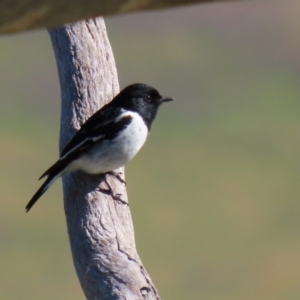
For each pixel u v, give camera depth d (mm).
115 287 4449
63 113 6668
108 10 1727
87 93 6629
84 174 6328
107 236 5195
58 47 6707
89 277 4633
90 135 6363
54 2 1673
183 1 1745
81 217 5488
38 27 1729
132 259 4820
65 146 6480
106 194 5832
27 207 6469
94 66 6680
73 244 5207
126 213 5699
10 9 1655
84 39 6676
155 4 1738
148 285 4473
